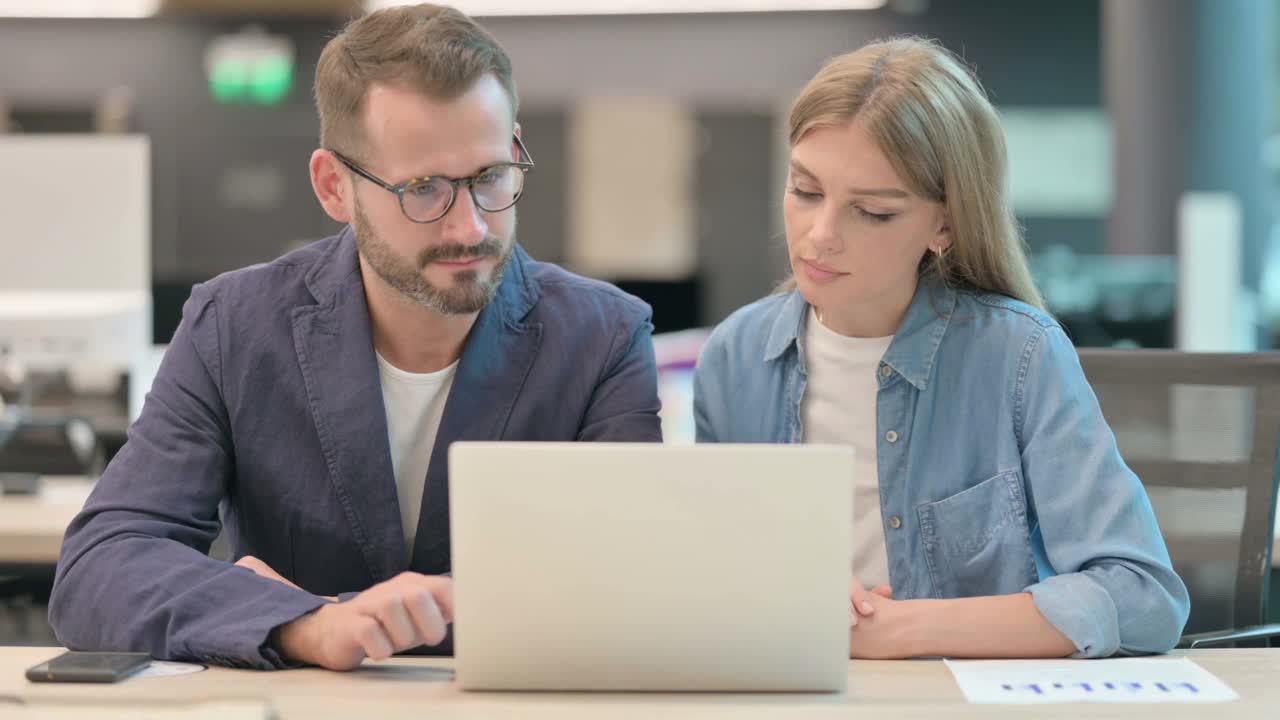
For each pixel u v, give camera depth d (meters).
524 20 8.20
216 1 7.70
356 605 1.45
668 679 1.35
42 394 3.14
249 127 8.09
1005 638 1.53
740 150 8.20
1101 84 8.48
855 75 1.70
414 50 1.58
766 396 1.97
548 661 1.34
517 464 1.32
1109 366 2.15
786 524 1.33
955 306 1.88
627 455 1.32
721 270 8.22
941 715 1.29
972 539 1.81
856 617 1.55
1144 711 1.30
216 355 1.79
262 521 1.80
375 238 1.62
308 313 1.80
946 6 8.42
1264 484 2.09
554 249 8.28
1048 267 4.24
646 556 1.33
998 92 8.53
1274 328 7.01
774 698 1.34
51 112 8.09
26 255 3.08
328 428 1.77
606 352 1.85
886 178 1.68
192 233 8.11
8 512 2.89
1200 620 2.10
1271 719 1.28
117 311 3.09
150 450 1.74
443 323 1.75
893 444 1.86
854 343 1.90
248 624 1.47
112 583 1.56
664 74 8.18
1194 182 6.89
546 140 8.23
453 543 1.34
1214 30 6.85
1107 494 1.69
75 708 1.21
